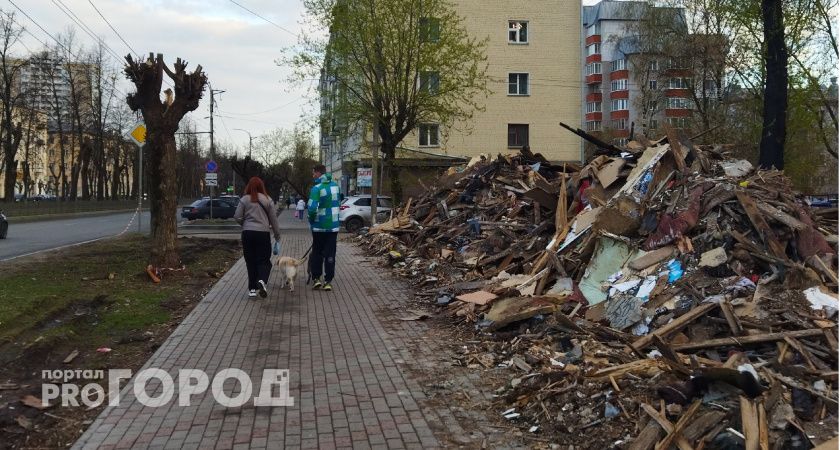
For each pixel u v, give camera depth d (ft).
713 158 37.11
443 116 93.30
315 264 36.11
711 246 24.95
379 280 39.93
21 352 21.27
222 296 33.78
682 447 13.76
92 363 21.49
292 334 25.49
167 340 24.31
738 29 74.13
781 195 29.12
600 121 229.25
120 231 99.19
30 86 164.35
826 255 24.21
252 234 32.65
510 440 15.26
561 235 32.17
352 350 23.11
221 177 279.49
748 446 13.29
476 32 131.23
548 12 133.28
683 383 16.07
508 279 31.60
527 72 133.18
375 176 85.35
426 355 22.44
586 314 24.30
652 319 22.20
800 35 70.64
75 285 35.35
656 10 118.73
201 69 40.14
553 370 19.13
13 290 32.27
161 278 38.68
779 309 20.89
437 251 45.09
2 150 197.47
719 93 111.65
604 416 15.80
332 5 87.40
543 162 53.42
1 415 16.26
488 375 20.12
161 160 39.63
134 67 38.50
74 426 16.17
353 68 87.92
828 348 18.58
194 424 16.15
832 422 14.56
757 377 15.38
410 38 86.99
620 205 28.66
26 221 138.62
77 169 204.13
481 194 52.01
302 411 17.04
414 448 14.75
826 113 89.20
